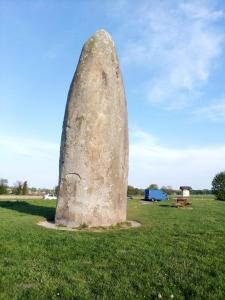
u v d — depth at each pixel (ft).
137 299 26.84
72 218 60.44
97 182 61.21
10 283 29.55
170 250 40.50
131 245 43.19
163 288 28.68
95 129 62.03
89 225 59.77
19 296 27.14
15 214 76.02
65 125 64.03
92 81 63.82
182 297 27.14
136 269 33.35
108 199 61.57
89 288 28.94
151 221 67.97
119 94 65.98
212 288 28.81
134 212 88.28
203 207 111.86
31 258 37.01
